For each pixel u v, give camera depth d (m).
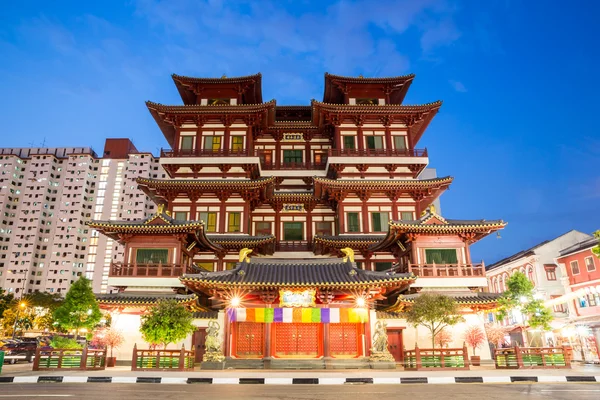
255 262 35.12
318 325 32.56
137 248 39.50
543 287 59.75
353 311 31.64
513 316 50.44
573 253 57.28
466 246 39.59
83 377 23.14
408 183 49.19
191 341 36.44
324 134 61.12
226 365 30.30
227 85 57.66
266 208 55.41
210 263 48.16
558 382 22.58
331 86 59.84
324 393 18.05
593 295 53.56
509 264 67.81
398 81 58.09
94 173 153.00
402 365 32.16
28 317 94.81
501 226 38.53
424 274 38.22
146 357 29.31
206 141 54.78
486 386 20.72
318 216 55.16
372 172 53.72
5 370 29.38
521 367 30.30
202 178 53.12
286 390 19.14
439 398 16.64
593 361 43.53
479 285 38.03
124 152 157.38
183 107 53.44
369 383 22.44
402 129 55.81
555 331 50.03
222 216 50.28
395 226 38.44
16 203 146.38
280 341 32.19
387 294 38.34
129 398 16.23
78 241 144.12
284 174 57.69
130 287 38.31
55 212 147.00
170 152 53.34
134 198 148.62
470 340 35.91
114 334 35.16
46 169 150.12
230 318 31.33
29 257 139.88
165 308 29.58
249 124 55.22
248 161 52.78
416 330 36.81
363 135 55.53
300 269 34.25
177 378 22.77
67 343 33.88
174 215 50.38
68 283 138.75
